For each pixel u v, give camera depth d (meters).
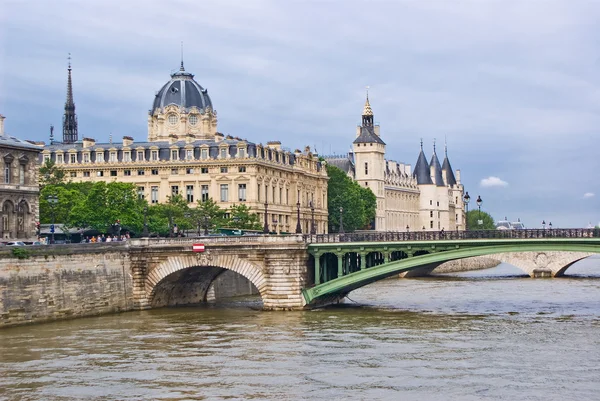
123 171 196.25
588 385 73.44
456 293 148.50
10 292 102.25
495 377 76.38
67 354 87.31
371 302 131.00
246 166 192.38
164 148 196.62
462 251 113.19
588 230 107.88
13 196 129.62
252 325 105.06
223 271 134.25
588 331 98.94
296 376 77.38
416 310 119.19
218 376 77.69
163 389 73.56
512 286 166.00
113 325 105.75
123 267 120.81
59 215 155.88
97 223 152.38
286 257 117.12
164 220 167.25
